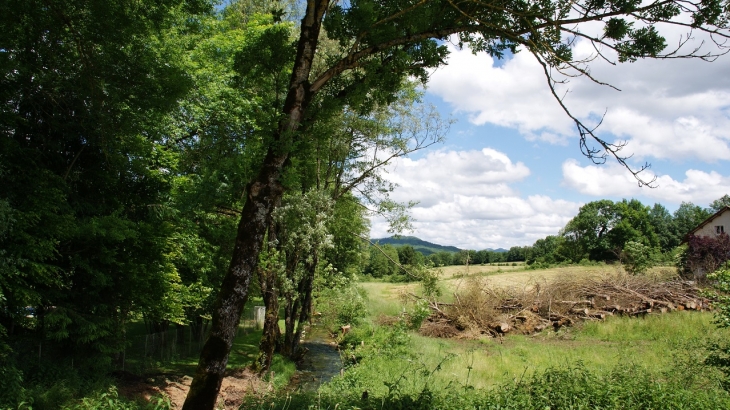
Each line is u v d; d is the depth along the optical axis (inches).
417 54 327.9
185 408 250.4
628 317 920.9
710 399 300.7
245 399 366.3
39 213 371.2
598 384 309.0
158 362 584.4
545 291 1046.4
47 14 391.2
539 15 255.3
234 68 340.2
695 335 638.5
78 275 449.7
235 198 539.8
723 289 377.1
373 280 2034.9
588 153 238.8
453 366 546.0
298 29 662.5
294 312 729.0
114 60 426.9
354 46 291.4
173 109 474.6
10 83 398.3
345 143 673.6
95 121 434.6
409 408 285.6
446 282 1114.7
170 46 618.8
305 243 585.3
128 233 436.1
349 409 276.1
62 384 348.2
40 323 403.2
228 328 257.1
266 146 285.6
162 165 575.2
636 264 1241.4
